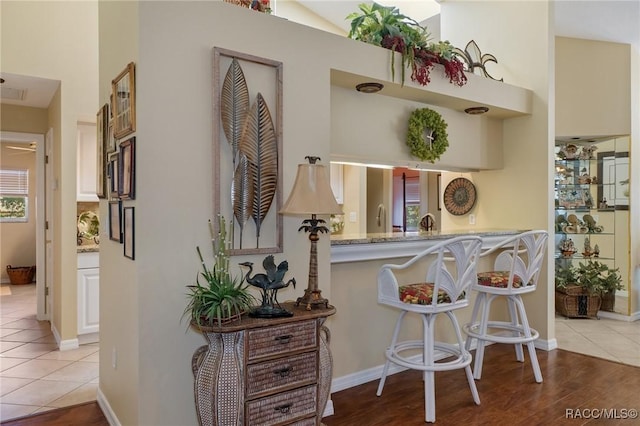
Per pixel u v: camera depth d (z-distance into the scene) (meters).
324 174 2.34
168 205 2.18
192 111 2.24
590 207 5.21
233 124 2.37
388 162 3.55
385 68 3.03
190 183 2.24
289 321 2.12
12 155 7.59
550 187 4.02
